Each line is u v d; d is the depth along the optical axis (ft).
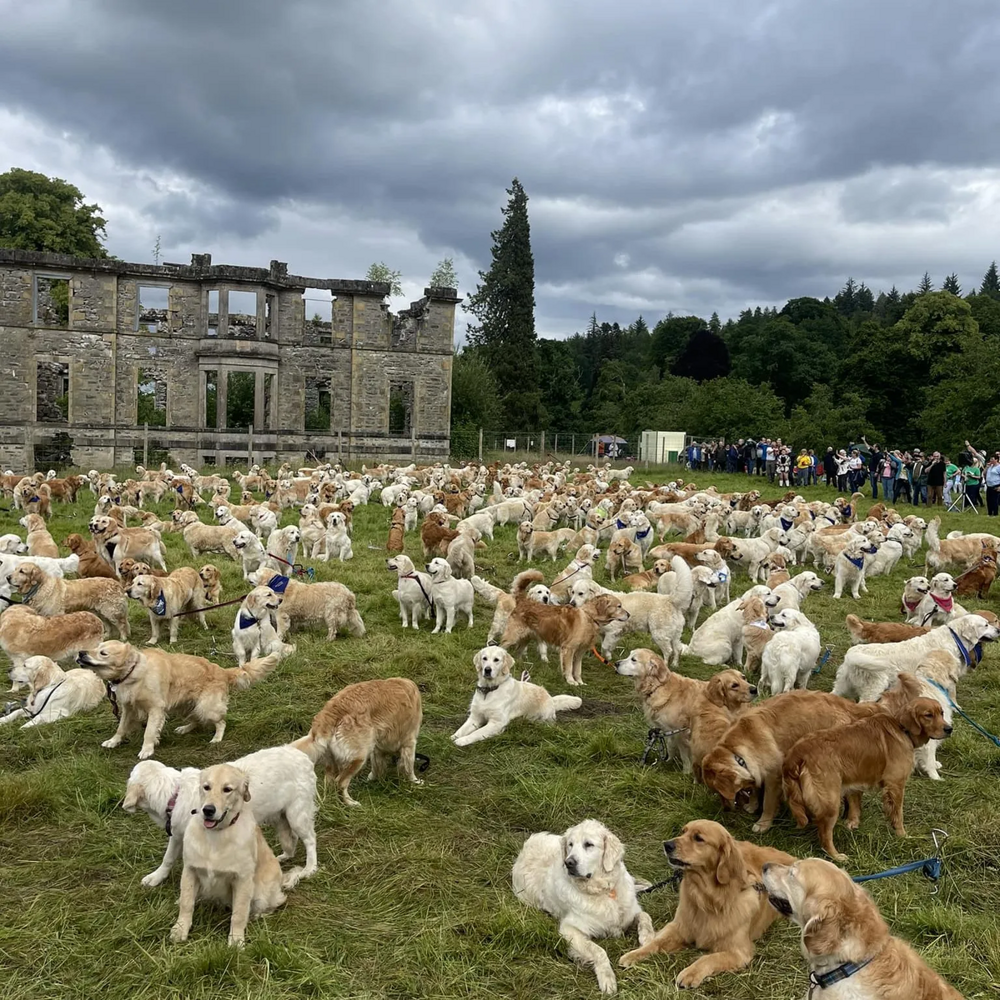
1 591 41.11
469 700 33.91
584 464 175.94
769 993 16.61
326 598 40.81
